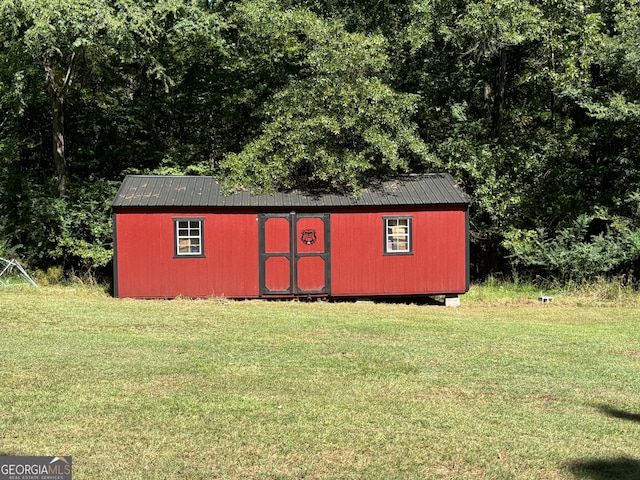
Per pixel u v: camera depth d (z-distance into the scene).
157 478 5.48
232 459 5.93
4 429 6.56
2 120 23.75
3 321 12.53
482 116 26.20
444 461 6.02
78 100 24.94
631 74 22.23
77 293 18.17
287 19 21.55
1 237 21.36
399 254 18.33
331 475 5.63
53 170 24.05
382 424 6.98
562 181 22.94
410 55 23.11
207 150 25.62
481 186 22.08
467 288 18.44
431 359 10.27
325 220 18.17
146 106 25.08
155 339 11.34
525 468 5.91
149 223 17.64
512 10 20.48
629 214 22.48
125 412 7.15
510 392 8.47
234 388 8.23
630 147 23.02
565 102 25.55
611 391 8.73
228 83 24.59
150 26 20.09
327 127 18.62
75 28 18.69
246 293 17.98
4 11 18.64
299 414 7.22
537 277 22.53
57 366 9.16
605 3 24.38
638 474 5.82
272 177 18.73
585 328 14.03
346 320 13.91
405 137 20.45
